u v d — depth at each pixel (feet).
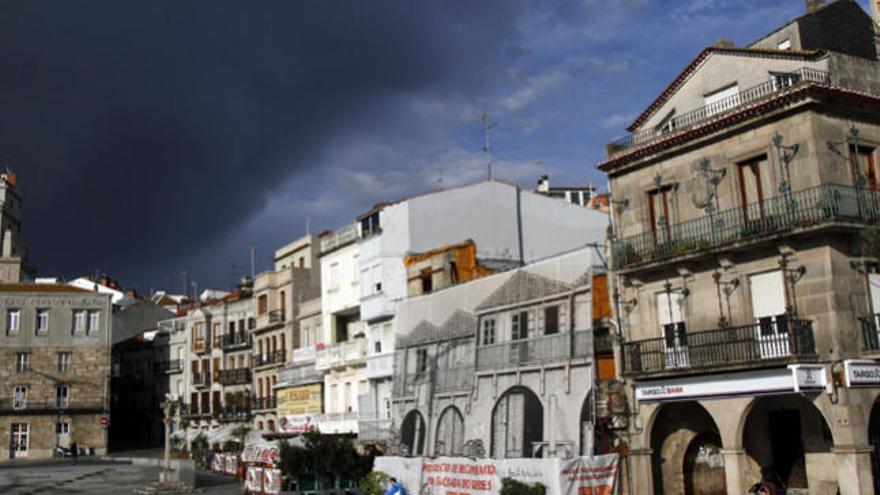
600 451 101.81
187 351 273.95
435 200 155.94
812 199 84.89
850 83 92.07
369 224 163.84
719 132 95.20
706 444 102.53
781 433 93.66
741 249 90.84
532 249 159.33
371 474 104.99
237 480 162.40
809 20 99.04
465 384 126.62
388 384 153.17
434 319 136.87
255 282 234.79
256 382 228.84
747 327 89.25
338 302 178.81
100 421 246.47
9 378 238.48
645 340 98.22
